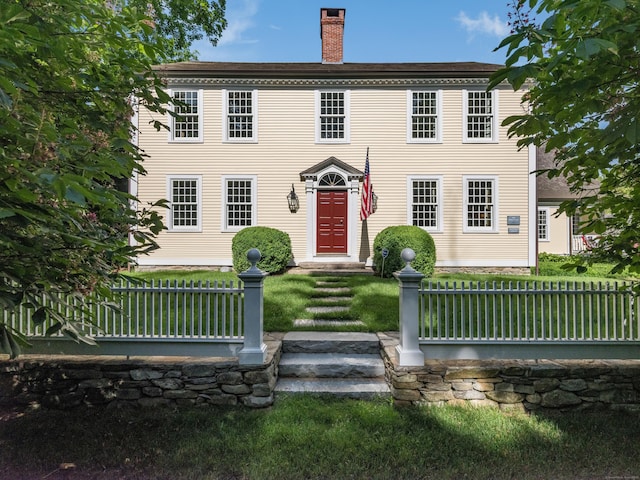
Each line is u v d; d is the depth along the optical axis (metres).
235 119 12.44
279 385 4.34
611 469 2.86
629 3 1.98
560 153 2.98
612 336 4.12
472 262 12.24
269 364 4.02
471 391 3.99
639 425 3.59
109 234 2.78
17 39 1.98
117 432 3.49
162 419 3.74
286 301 7.05
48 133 1.92
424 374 4.00
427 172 12.28
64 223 2.39
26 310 4.17
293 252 12.31
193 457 3.05
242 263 10.77
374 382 4.42
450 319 5.51
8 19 1.83
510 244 12.20
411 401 3.99
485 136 12.30
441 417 3.68
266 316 6.00
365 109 12.31
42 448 3.21
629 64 2.25
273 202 12.35
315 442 3.23
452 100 12.21
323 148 12.34
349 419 3.64
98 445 3.25
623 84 2.47
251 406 3.97
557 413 3.88
